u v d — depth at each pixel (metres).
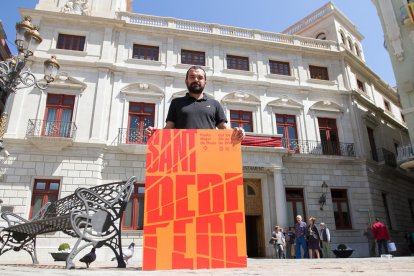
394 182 21.20
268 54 19.61
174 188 2.84
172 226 2.71
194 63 18.36
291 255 14.30
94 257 3.75
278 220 14.98
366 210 17.27
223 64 18.61
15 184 13.76
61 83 15.75
